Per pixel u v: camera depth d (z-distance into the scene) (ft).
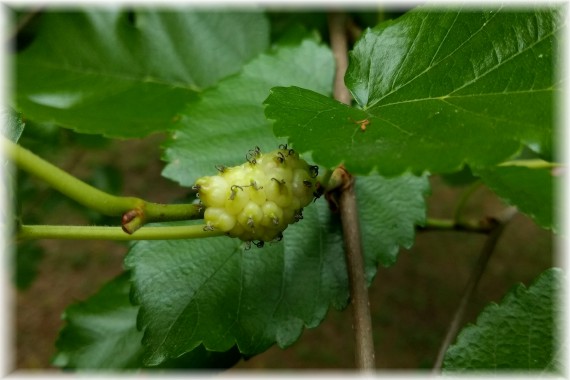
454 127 0.46
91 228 0.49
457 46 0.50
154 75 0.80
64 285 2.29
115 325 0.70
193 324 0.57
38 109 0.73
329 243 0.60
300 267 0.59
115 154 2.65
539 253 2.29
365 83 0.52
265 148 0.64
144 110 0.77
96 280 2.30
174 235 0.50
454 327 0.67
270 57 0.69
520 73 0.48
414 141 0.45
